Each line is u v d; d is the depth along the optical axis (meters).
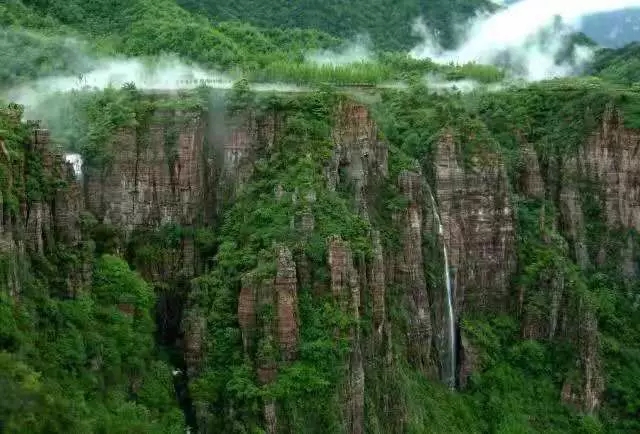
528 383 84.25
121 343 59.12
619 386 87.31
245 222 70.19
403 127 92.88
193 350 63.53
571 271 91.25
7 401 44.16
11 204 52.09
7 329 48.66
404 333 76.75
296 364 60.72
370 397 65.69
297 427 59.19
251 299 62.31
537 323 87.19
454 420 76.94
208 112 75.88
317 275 63.94
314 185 70.19
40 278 54.91
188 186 72.75
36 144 58.09
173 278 71.25
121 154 70.69
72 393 51.69
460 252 86.19
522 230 92.94
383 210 78.94
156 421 58.16
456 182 86.19
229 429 60.28
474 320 86.69
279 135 76.00
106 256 62.78
